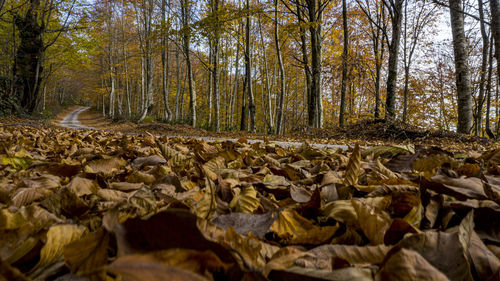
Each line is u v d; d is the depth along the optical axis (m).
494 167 1.66
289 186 1.26
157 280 0.40
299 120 41.56
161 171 1.55
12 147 2.09
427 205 0.90
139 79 42.84
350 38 24.86
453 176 1.20
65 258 0.57
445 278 0.48
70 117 50.69
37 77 19.33
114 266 0.42
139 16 30.86
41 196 1.04
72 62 24.55
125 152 2.38
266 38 32.22
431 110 29.48
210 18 15.96
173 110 51.31
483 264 0.63
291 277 0.55
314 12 15.60
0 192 0.97
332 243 0.77
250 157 2.07
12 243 0.64
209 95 27.16
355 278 0.51
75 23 19.47
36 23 19.14
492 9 8.98
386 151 2.35
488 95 17.19
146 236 0.52
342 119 19.33
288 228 0.82
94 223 0.77
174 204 0.85
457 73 12.15
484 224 0.81
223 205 0.97
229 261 0.51
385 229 0.73
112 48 38.81
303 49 17.73
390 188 1.06
